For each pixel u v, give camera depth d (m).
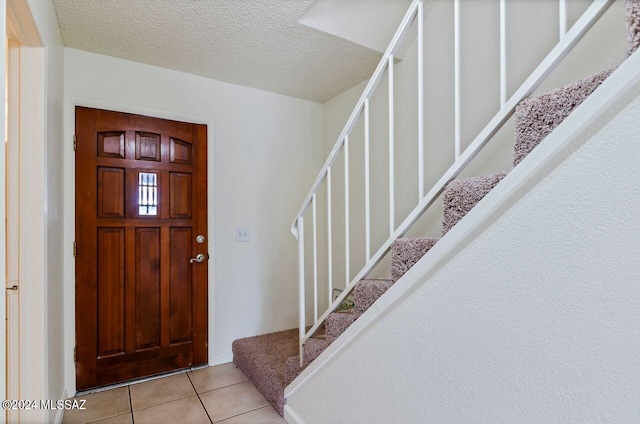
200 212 2.59
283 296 2.97
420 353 1.12
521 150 0.95
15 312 1.42
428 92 2.10
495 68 1.73
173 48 2.19
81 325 2.15
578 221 0.74
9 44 1.42
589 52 1.37
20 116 1.43
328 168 1.75
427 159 2.11
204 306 2.60
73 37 2.03
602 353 0.70
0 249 0.78
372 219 2.58
